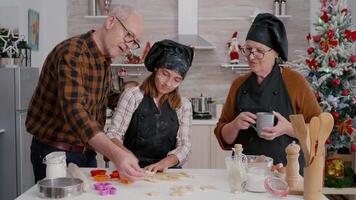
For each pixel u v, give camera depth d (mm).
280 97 2035
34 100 1999
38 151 2021
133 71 4777
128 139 2102
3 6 3865
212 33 4758
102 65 1935
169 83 2008
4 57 3584
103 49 1904
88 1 4750
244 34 4738
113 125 2035
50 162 1626
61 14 4676
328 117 1424
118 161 1543
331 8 3402
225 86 4770
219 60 4770
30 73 3592
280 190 1496
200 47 4379
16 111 3391
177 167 2033
